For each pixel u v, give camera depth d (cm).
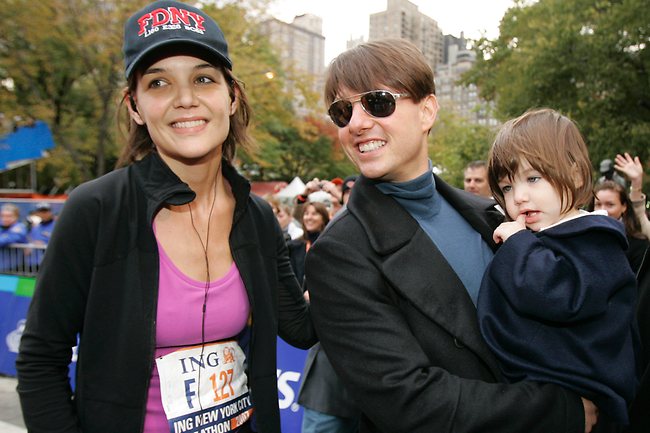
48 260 122
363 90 136
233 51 1268
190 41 128
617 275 122
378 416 121
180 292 133
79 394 125
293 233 538
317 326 136
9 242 570
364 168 139
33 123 1241
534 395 115
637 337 143
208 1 1237
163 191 132
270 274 156
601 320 122
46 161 1545
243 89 157
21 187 2625
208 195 149
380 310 125
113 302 124
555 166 137
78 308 125
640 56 1339
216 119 137
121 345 124
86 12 1105
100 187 129
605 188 353
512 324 125
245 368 154
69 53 1212
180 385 133
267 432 148
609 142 1286
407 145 138
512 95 1573
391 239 133
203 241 143
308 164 3033
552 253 125
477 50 1886
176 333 133
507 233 138
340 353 128
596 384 117
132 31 132
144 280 127
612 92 1353
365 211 138
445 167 2631
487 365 127
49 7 1096
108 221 125
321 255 134
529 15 1563
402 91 135
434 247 137
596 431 154
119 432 124
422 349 126
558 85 1442
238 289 145
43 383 121
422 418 114
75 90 1478
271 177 3106
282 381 338
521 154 143
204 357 138
